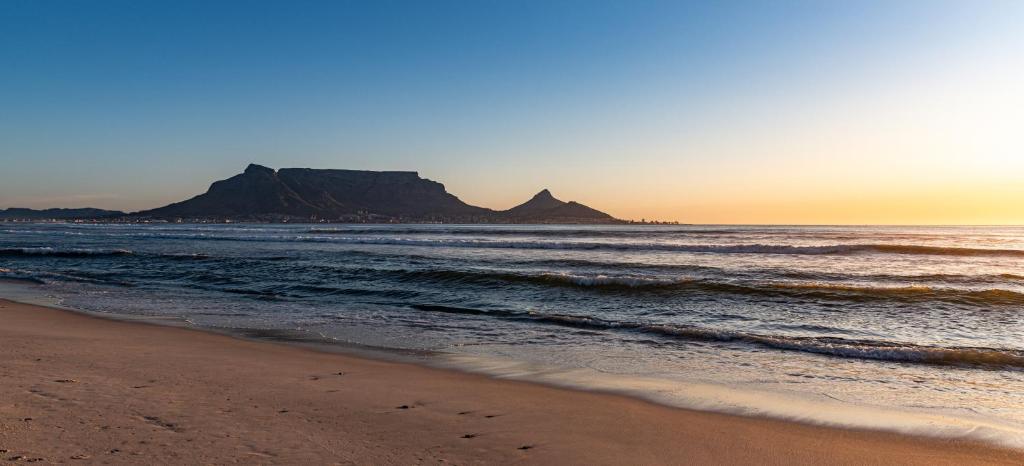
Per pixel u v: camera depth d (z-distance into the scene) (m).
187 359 9.06
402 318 14.23
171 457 4.55
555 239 61.19
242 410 6.13
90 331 11.75
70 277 23.30
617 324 12.97
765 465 4.99
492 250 40.62
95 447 4.71
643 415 6.48
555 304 16.73
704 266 27.45
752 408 6.88
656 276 22.25
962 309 15.13
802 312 15.07
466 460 4.84
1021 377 8.69
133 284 21.23
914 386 8.09
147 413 5.82
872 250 36.62
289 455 4.74
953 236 71.00
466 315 14.74
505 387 7.76
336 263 28.84
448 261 30.75
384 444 5.18
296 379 7.89
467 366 9.20
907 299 16.30
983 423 6.38
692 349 10.70
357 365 9.08
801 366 9.36
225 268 26.53
